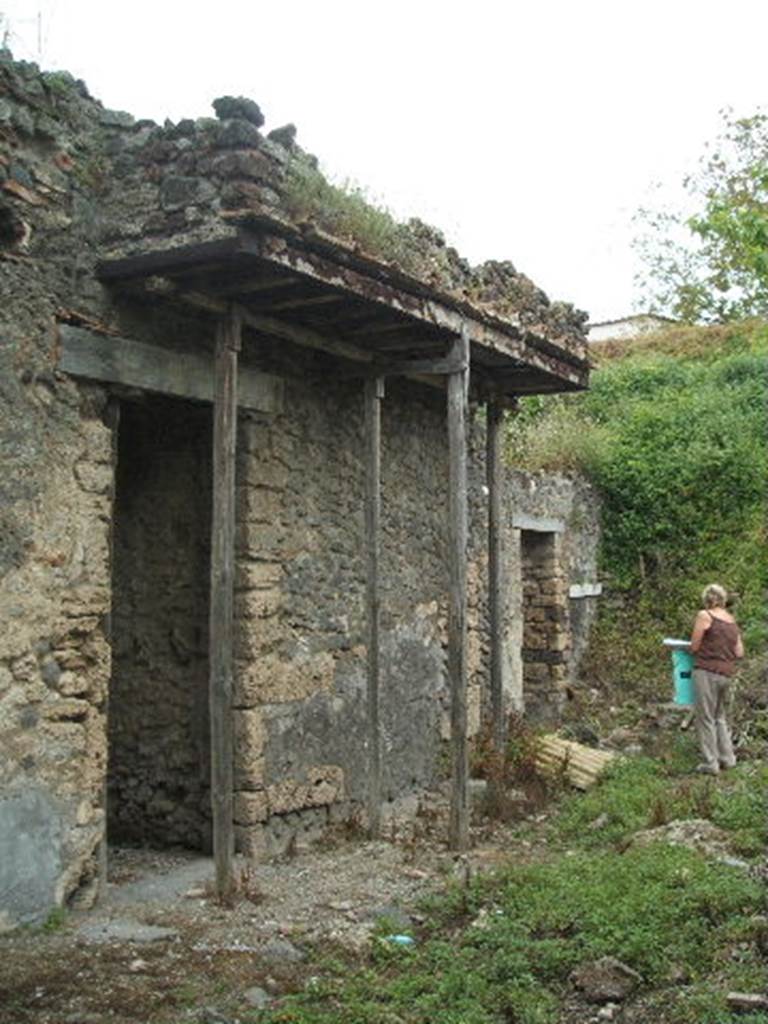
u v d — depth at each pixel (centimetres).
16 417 568
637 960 484
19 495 568
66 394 597
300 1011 451
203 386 680
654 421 1498
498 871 634
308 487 781
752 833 667
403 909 598
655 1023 438
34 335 580
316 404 793
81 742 596
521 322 840
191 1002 465
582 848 724
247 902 610
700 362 1956
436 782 936
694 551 1413
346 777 806
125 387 634
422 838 771
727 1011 430
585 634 1383
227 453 621
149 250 605
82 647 603
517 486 1189
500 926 536
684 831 687
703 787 806
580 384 955
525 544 1298
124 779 764
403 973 502
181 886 646
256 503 727
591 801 818
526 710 1269
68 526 594
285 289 620
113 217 618
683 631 1352
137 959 513
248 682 713
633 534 1440
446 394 978
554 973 488
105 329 618
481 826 806
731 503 1414
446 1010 453
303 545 773
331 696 796
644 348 2198
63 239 598
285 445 757
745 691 1151
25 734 566
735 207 859
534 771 925
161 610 759
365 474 815
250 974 498
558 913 543
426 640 939
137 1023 444
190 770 742
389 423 892
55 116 595
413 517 925
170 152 603
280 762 738
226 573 609
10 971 494
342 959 522
